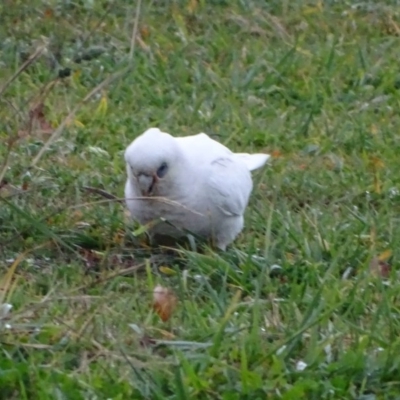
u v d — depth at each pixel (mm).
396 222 11438
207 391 7875
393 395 8070
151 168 9711
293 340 8430
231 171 10250
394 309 9359
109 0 17984
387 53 17062
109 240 10719
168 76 15547
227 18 17922
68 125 13617
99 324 8695
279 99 15273
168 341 8570
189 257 9992
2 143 12664
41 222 10266
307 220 11273
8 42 16312
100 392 7793
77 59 15797
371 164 13125
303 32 17656
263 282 9773
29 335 8516
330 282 9742
